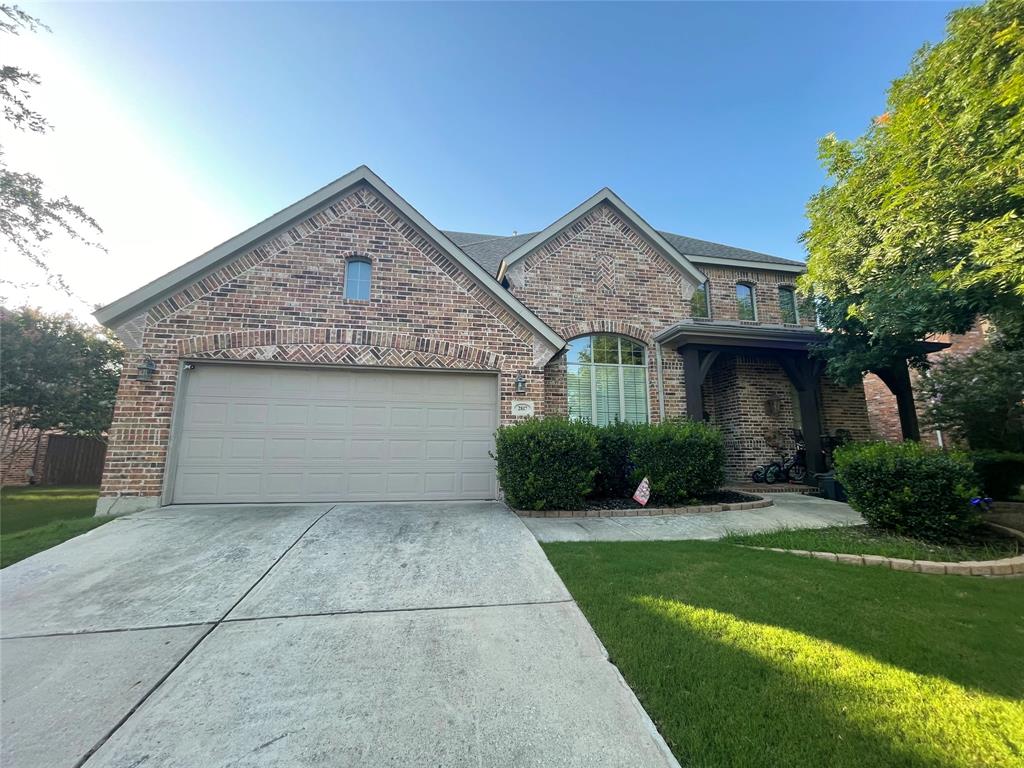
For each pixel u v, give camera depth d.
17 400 11.47
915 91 6.48
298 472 7.54
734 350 10.71
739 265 13.02
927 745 2.14
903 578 4.51
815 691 2.59
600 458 8.30
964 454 6.20
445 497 7.98
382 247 8.38
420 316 8.29
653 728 2.34
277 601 3.91
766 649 3.06
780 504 8.45
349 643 3.22
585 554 5.16
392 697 2.60
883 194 6.50
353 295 8.27
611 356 10.98
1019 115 4.16
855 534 6.11
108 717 2.44
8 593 4.04
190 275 7.43
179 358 7.29
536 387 8.52
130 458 6.90
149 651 3.11
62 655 3.05
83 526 6.03
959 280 5.27
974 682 2.68
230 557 4.93
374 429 7.91
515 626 3.49
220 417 7.40
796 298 13.51
